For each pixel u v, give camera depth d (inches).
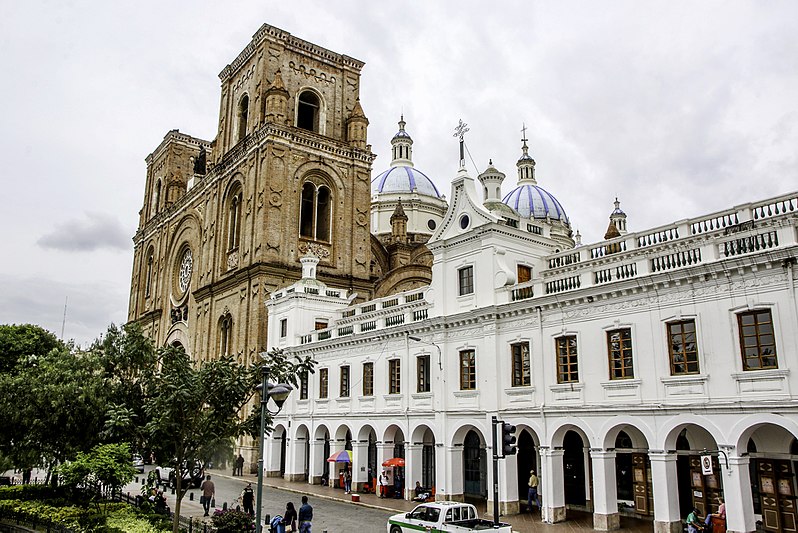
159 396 932.6
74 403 1165.1
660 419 957.8
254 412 1007.6
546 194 3171.8
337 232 2432.3
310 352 1796.3
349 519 1155.3
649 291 1003.3
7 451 1224.2
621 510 1141.1
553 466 1109.7
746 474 863.1
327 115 2603.3
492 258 1294.3
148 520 1021.8
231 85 2790.4
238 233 2470.5
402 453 1545.3
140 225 3654.0
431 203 3230.8
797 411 812.0
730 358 893.2
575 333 1112.8
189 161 3476.9
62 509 1099.9
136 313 3348.9
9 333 2279.8
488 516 1175.0
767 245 879.1
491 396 1228.5
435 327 1385.3
